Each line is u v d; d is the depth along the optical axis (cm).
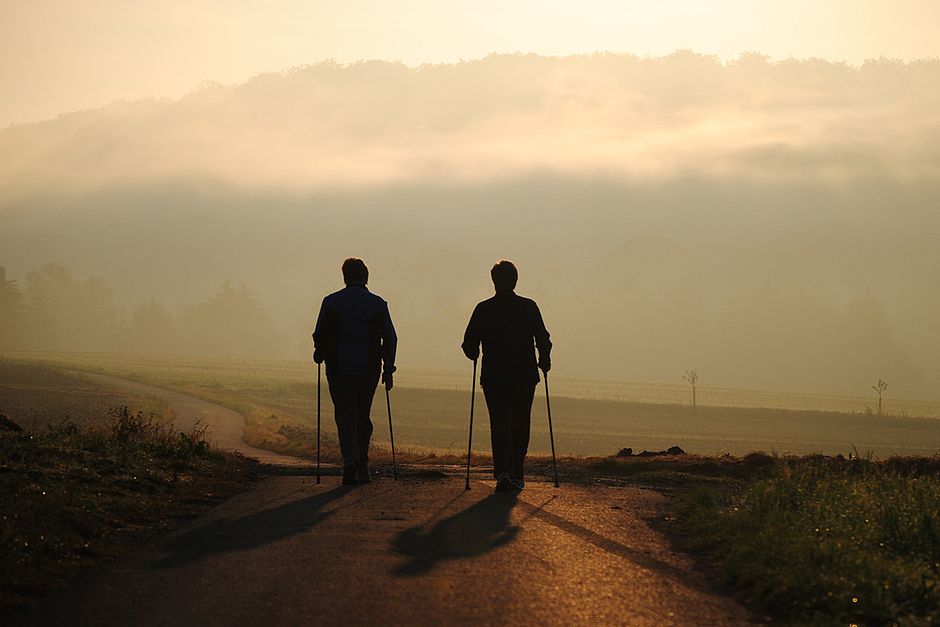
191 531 1243
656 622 872
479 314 1803
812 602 900
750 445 10825
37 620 829
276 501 1527
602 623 862
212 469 1858
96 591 928
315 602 902
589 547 1204
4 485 1287
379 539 1207
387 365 1814
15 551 994
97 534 1163
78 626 816
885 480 1783
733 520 1274
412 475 2042
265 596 921
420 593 944
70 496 1291
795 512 1345
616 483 2125
